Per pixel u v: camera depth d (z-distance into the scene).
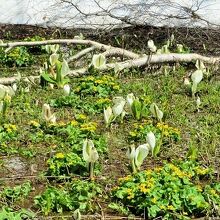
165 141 6.94
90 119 7.70
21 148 6.79
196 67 9.40
